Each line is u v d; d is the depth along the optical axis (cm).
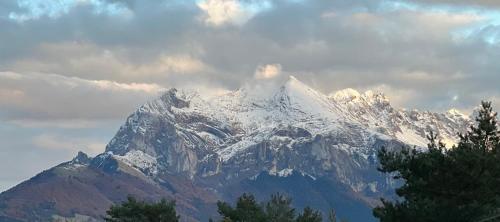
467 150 7638
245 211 12550
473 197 7556
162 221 12581
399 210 7606
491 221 7231
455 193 7594
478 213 7262
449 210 7312
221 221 12394
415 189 7744
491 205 7531
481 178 7431
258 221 12156
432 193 7725
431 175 7562
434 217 7319
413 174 7794
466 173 7444
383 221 7719
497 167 7550
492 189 7581
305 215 12544
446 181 7550
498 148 7869
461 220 7256
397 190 7962
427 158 7675
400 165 7850
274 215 12300
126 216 12594
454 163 7488
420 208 7419
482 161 7456
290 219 12412
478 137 8150
